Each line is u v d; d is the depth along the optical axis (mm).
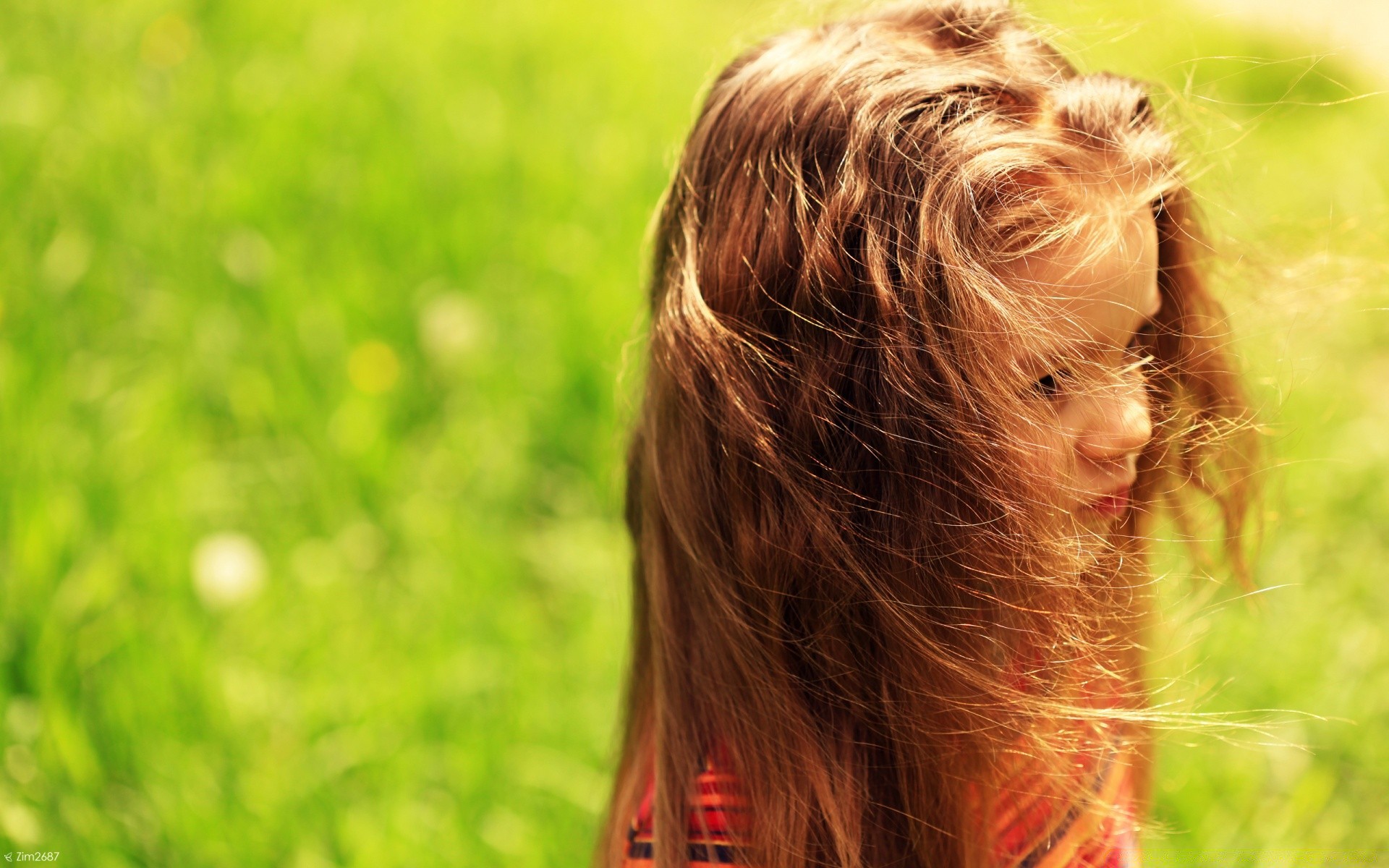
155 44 3201
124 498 1869
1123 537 1001
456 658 1826
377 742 1668
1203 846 1503
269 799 1563
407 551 2064
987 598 849
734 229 896
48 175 2541
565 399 2367
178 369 2270
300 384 2248
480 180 2803
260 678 1748
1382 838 1571
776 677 913
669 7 4293
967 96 868
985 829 917
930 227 823
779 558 885
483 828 1600
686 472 937
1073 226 835
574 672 1862
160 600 1772
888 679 878
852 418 852
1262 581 1831
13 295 2195
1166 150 920
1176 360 1012
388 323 2443
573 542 2170
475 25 3684
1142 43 1521
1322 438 2094
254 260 2473
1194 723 1144
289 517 2100
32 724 1583
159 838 1500
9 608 1644
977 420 823
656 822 1015
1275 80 2885
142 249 2453
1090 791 964
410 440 2318
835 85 880
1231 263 1168
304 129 2889
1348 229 1358
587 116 3215
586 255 2645
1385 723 1704
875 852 915
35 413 1921
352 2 3697
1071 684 897
